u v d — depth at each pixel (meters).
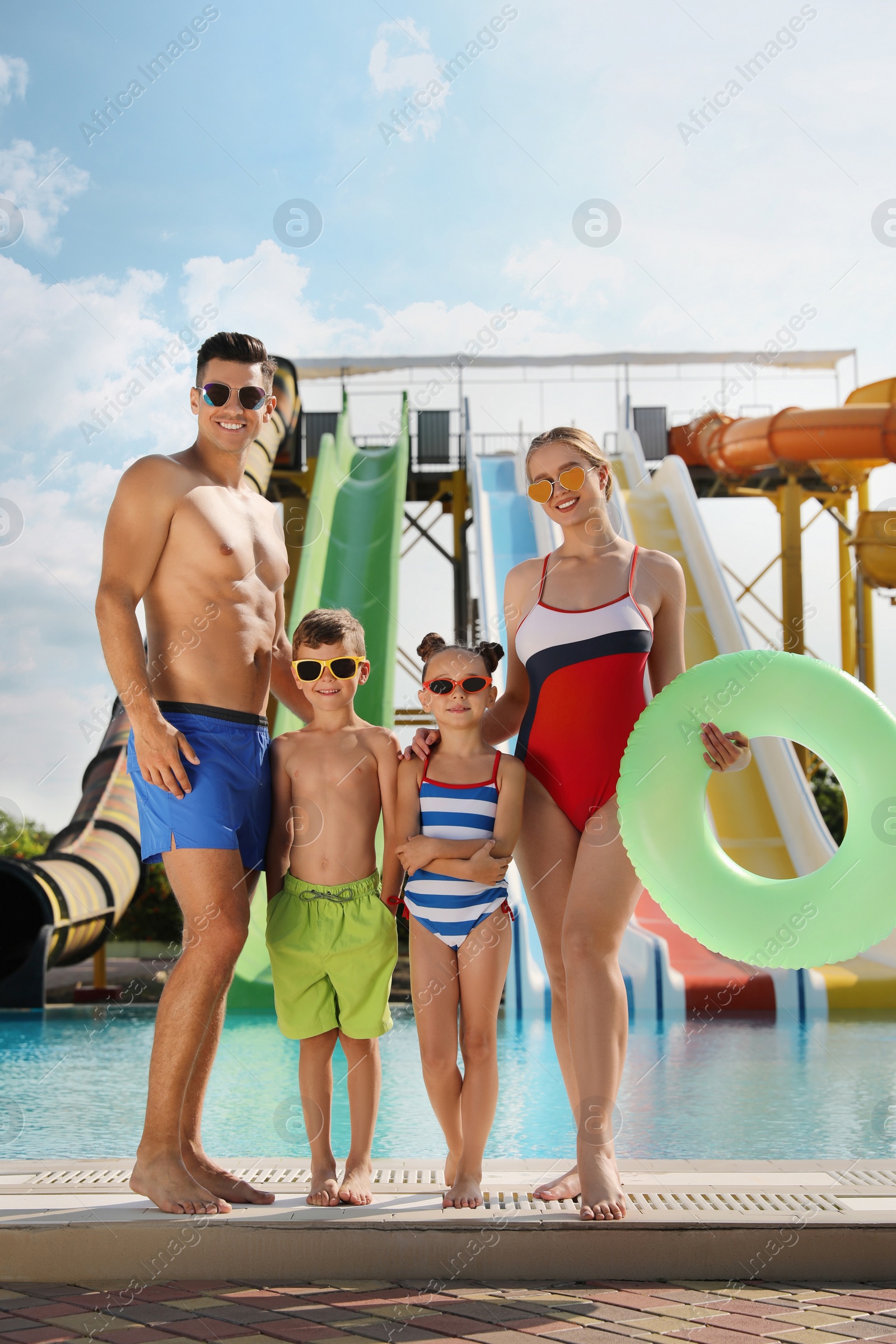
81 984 12.90
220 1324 1.97
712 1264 2.26
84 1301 2.14
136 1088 5.10
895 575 18.02
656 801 2.68
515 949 7.68
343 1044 2.84
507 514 15.43
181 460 2.93
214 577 2.83
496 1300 2.12
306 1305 2.10
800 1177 2.72
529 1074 5.28
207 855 2.70
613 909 2.66
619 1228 2.28
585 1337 1.88
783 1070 5.26
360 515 16.27
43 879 9.45
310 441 22.34
